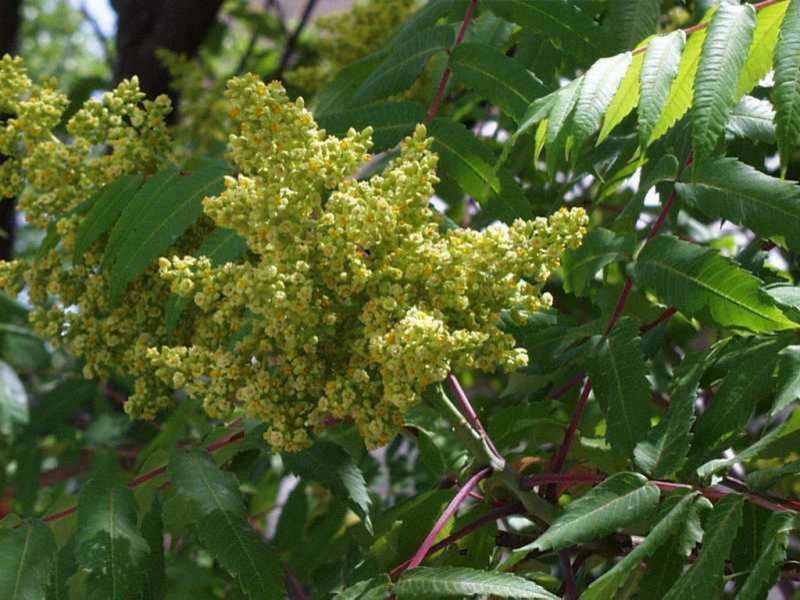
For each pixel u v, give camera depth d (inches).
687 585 75.7
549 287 143.6
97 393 164.1
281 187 84.2
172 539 108.3
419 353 78.6
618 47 109.2
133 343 103.6
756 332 90.4
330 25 164.9
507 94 105.7
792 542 112.7
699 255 93.1
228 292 86.1
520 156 135.9
